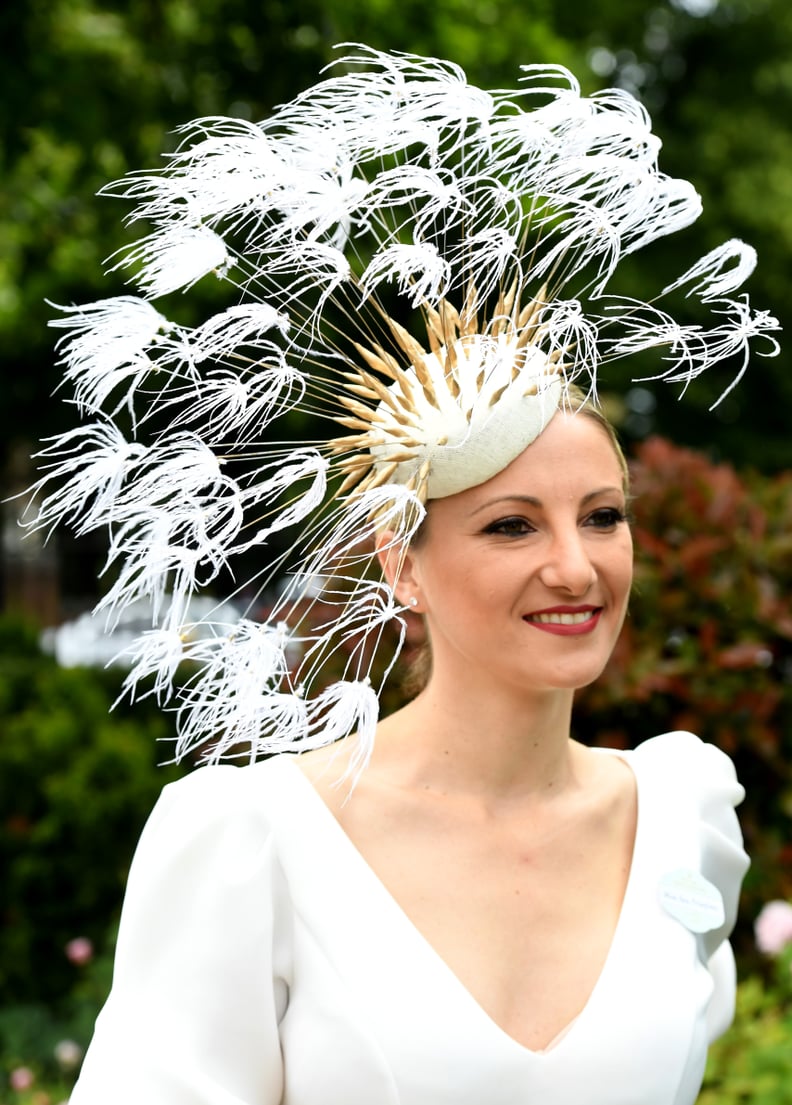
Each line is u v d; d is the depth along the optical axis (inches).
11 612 328.8
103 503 59.1
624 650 152.3
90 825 198.4
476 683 67.6
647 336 65.0
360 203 61.9
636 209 64.0
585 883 68.4
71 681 229.0
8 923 198.2
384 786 68.0
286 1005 65.2
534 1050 62.7
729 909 78.3
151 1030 62.4
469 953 64.1
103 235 298.0
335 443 64.6
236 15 273.0
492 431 63.2
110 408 182.4
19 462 554.9
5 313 433.7
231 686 59.9
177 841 64.9
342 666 130.7
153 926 64.1
